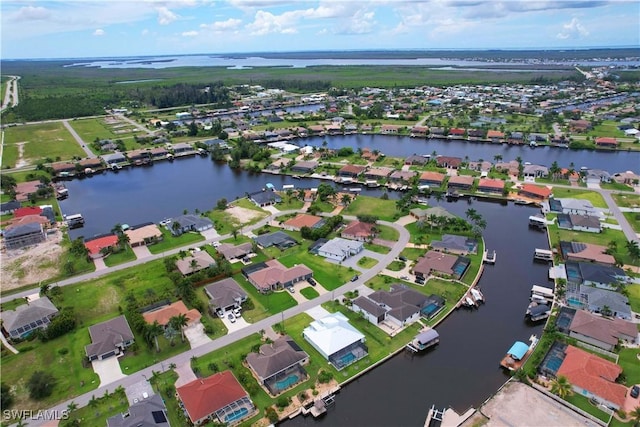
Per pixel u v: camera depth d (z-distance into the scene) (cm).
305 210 18725
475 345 10650
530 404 8638
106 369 9831
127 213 19688
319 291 12669
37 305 11600
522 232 16625
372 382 9538
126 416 8350
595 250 14075
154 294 12519
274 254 14938
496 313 11856
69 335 11050
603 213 17512
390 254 14700
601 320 10575
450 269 13250
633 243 13638
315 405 8719
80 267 14375
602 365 9125
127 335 10606
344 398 9138
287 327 11112
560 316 11200
